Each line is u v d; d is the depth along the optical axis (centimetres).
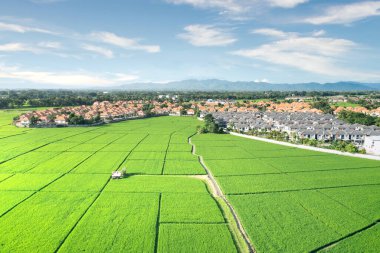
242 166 8769
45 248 4409
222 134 15275
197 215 5466
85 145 11769
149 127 17812
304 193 6575
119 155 10038
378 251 4391
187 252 4350
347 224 5172
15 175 7744
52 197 6247
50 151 10588
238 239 4753
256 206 5884
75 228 4975
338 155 10238
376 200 6200
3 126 17438
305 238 4722
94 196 6309
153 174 7969
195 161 9281
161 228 5019
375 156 9625
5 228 4972
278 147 11681
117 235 4769
